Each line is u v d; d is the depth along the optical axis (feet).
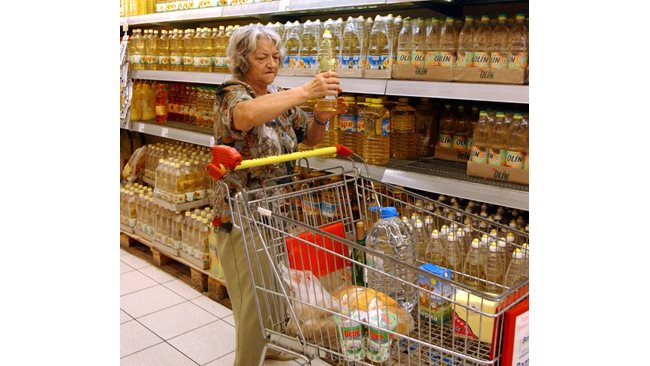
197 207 12.24
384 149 9.11
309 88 6.72
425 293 5.74
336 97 7.77
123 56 15.11
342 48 9.15
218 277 10.86
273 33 7.45
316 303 5.74
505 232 7.52
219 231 7.22
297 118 8.05
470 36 7.75
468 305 4.75
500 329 4.75
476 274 6.36
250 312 7.05
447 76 7.90
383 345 5.41
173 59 13.87
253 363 7.23
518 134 7.48
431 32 8.12
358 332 5.53
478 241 6.17
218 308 10.79
